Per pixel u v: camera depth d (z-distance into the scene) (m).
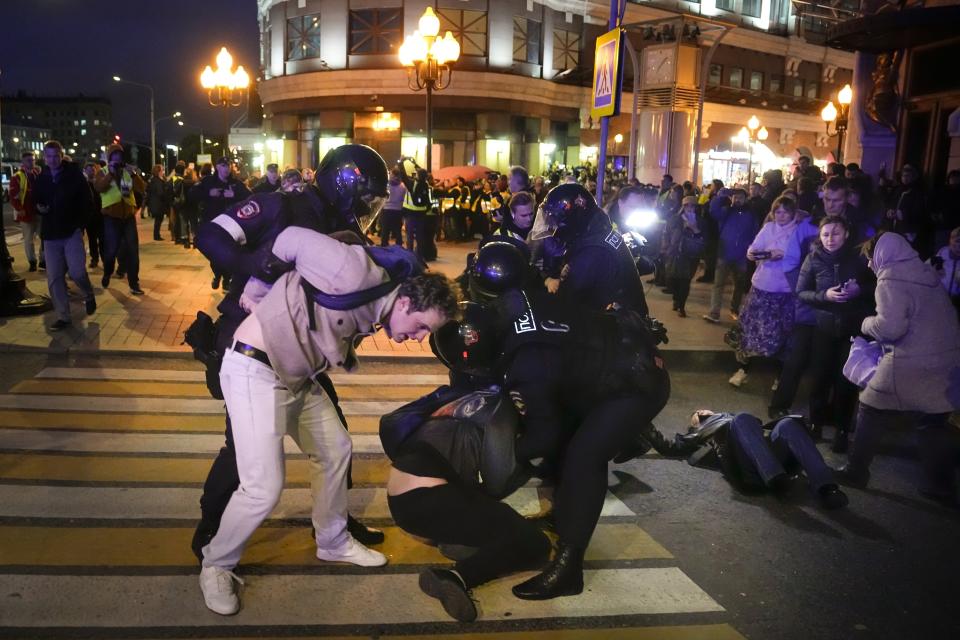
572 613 3.32
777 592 3.63
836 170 10.34
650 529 4.25
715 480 4.97
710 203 13.26
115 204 10.14
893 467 5.29
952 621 3.44
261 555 3.67
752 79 46.75
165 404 5.89
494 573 3.26
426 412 3.43
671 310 10.71
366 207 3.39
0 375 6.60
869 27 11.14
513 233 5.08
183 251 15.86
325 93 36.16
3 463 4.67
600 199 8.55
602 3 39.34
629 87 40.75
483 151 36.25
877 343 4.94
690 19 20.17
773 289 6.64
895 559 4.00
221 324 3.33
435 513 3.23
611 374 3.37
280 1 37.53
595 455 3.38
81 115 177.50
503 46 35.94
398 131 35.72
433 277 3.04
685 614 3.37
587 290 4.10
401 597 3.38
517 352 3.27
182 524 3.95
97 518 3.98
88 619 3.10
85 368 6.85
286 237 2.94
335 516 3.53
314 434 3.39
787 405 6.10
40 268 12.48
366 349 7.80
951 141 11.95
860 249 5.43
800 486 4.91
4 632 3.00
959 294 5.89
